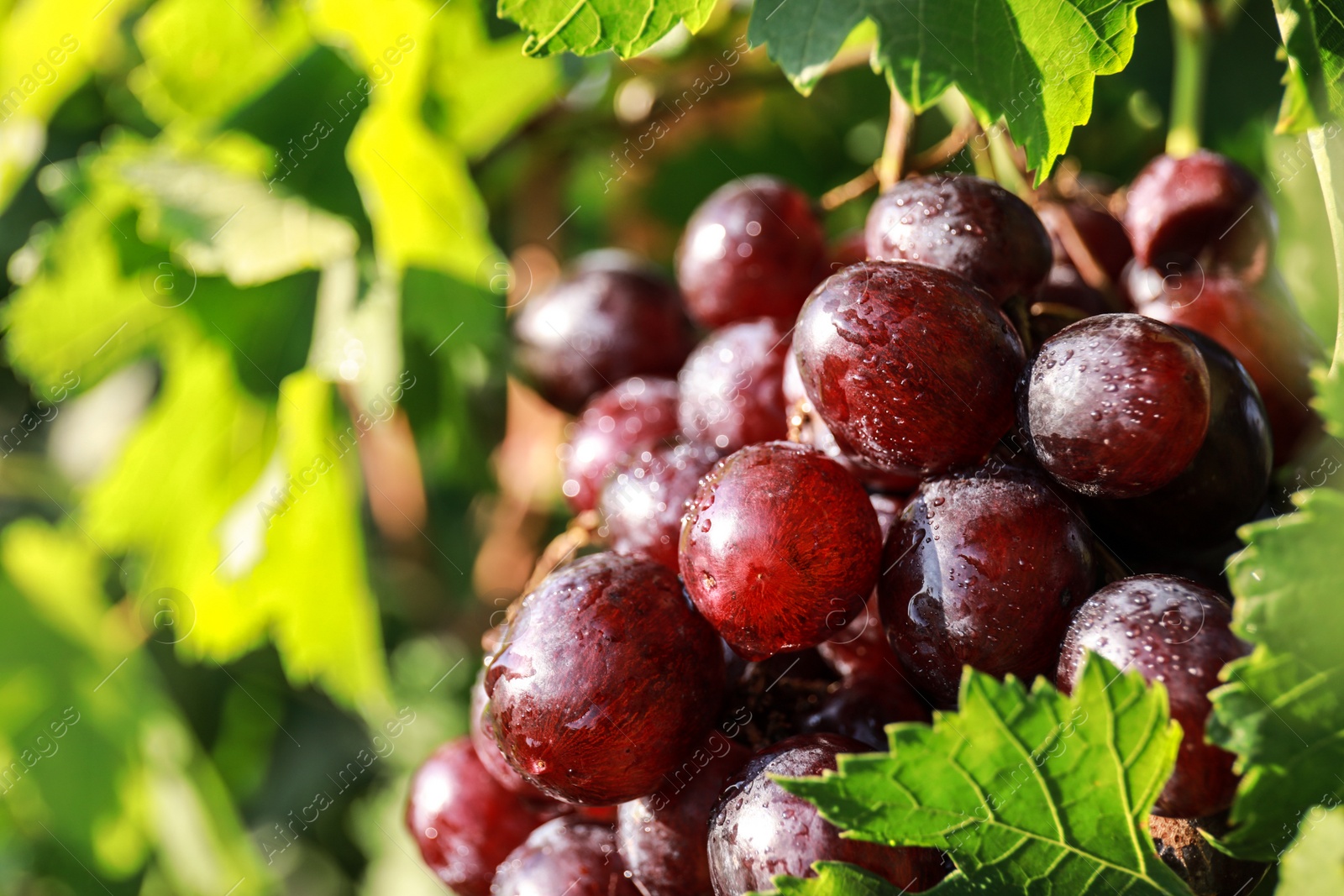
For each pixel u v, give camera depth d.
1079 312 0.33
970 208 0.32
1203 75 0.37
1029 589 0.30
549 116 0.44
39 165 0.47
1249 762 0.29
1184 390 0.30
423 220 0.40
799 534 0.31
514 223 0.48
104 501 0.46
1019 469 0.31
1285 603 0.29
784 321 0.36
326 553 0.45
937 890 0.30
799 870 0.30
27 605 0.53
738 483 0.31
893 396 0.31
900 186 0.33
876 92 0.45
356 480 0.45
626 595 0.31
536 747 0.31
